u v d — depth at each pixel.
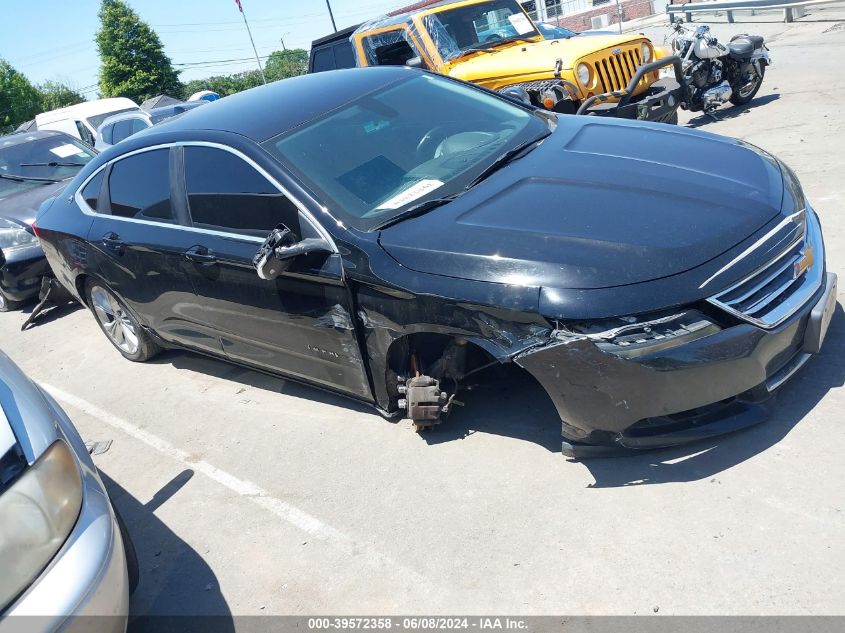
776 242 3.05
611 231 3.05
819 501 2.77
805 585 2.46
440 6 8.81
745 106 9.20
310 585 3.04
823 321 3.12
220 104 4.76
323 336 3.75
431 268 3.19
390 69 4.87
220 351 4.62
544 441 3.51
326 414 4.31
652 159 3.65
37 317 7.44
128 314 5.30
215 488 3.89
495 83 7.82
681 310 2.82
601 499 3.06
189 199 4.30
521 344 2.98
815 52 11.59
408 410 3.55
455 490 3.35
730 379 2.89
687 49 8.40
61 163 8.62
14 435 2.43
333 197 3.66
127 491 4.07
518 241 3.11
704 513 2.85
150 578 3.32
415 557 3.04
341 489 3.59
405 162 3.92
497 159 3.88
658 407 2.88
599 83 7.45
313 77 4.88
